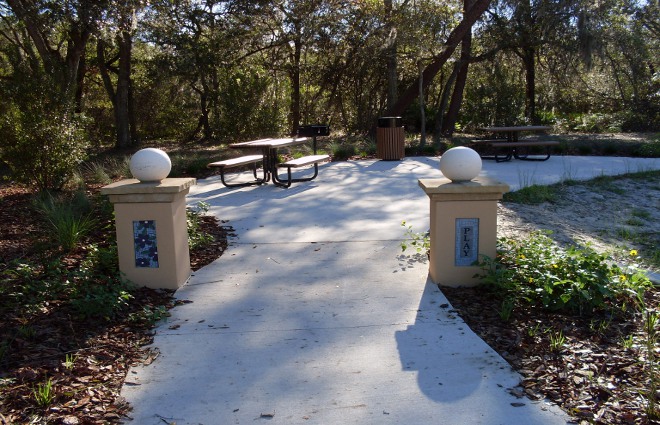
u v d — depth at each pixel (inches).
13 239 249.1
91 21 498.9
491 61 912.9
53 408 118.3
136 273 193.3
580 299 164.6
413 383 130.1
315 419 116.5
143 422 116.0
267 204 319.9
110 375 134.6
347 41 757.9
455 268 190.7
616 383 127.2
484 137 730.8
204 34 780.6
